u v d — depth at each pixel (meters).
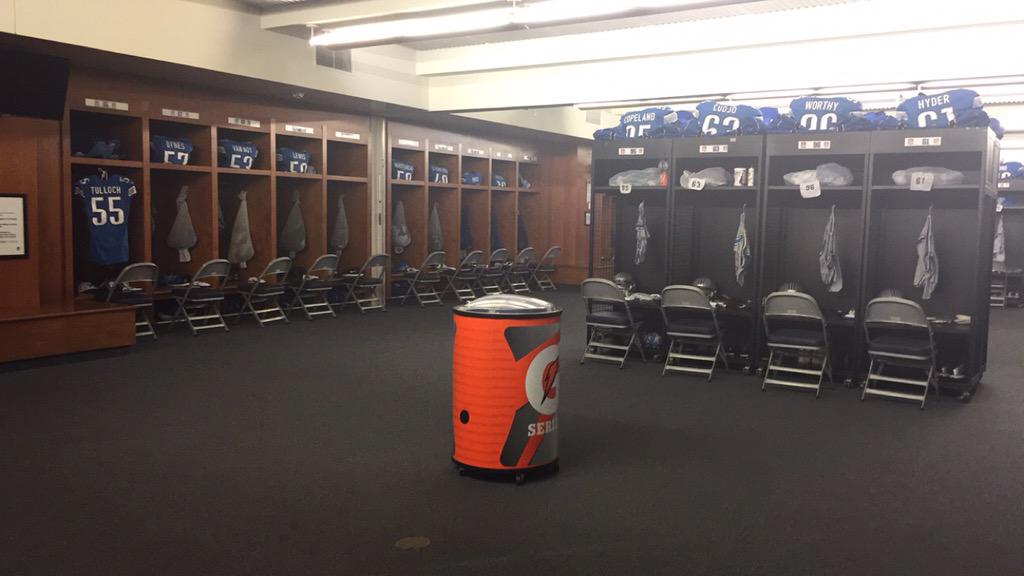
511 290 12.89
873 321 5.64
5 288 6.69
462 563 2.88
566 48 8.51
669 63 8.55
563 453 4.27
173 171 8.90
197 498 3.52
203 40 7.41
